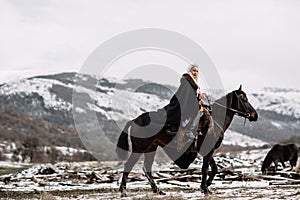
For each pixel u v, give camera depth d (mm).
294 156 31156
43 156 72312
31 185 22000
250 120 16391
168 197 14203
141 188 19094
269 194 15320
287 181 22719
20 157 76875
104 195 16172
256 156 48969
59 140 114750
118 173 25422
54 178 24641
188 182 22078
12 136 127312
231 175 24109
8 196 16375
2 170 37500
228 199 13719
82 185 21531
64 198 15367
